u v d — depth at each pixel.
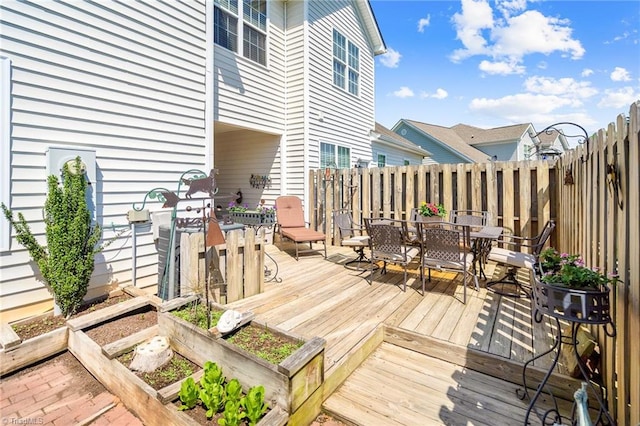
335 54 7.89
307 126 6.83
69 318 2.89
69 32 3.18
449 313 3.06
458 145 17.77
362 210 6.15
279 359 1.96
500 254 3.62
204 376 1.91
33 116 2.93
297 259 5.23
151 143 3.95
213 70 5.13
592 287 1.61
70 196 2.92
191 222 3.52
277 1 6.82
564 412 1.94
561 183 4.07
